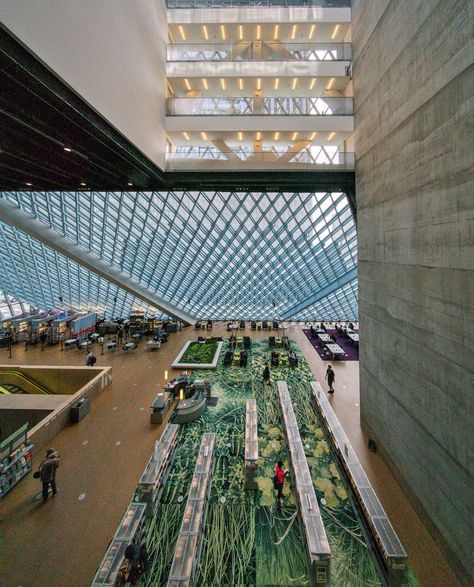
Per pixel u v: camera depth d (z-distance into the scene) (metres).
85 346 20.19
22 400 12.06
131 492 7.61
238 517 7.02
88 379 15.07
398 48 7.68
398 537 6.33
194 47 12.70
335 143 13.91
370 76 9.73
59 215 20.53
